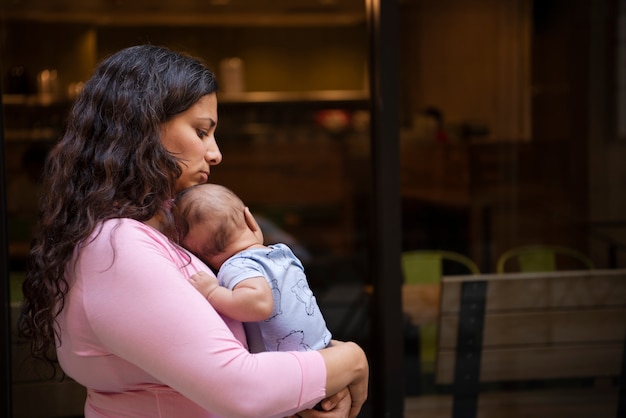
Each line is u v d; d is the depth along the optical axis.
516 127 4.57
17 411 2.80
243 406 1.28
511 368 3.18
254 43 7.76
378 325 3.16
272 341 1.49
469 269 3.54
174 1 7.23
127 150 1.38
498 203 4.25
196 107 1.45
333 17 7.77
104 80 1.43
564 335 3.22
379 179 3.05
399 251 3.05
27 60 5.91
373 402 3.23
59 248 1.35
